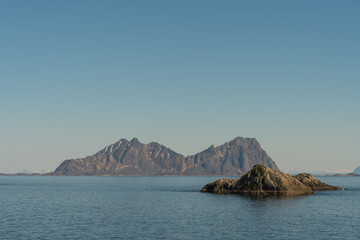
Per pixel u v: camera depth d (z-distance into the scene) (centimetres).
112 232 6294
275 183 13562
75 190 19888
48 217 8088
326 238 5816
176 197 13325
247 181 14012
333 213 8525
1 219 7794
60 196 14838
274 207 9588
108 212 8962
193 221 7431
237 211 8862
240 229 6531
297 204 10269
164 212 8856
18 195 15638
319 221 7394
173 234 6109
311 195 13100
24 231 6400
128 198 13325
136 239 5747
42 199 13250
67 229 6581
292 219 7638
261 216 8050
